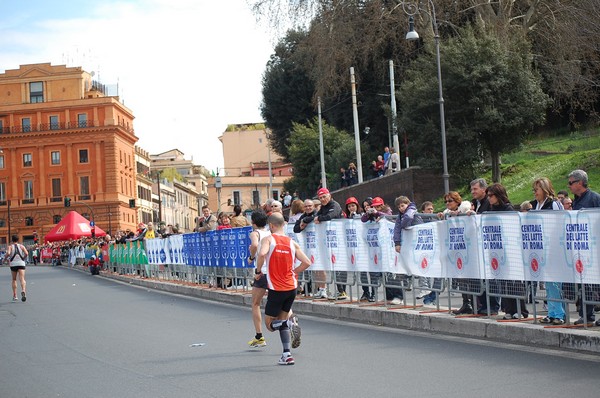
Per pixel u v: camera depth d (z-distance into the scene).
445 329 13.19
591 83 38.72
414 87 37.06
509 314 12.48
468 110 35.53
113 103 103.12
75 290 29.55
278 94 68.38
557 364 9.65
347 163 55.75
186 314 18.12
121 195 104.94
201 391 9.04
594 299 10.65
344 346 12.09
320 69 43.06
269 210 18.88
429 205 17.53
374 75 52.03
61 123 103.69
